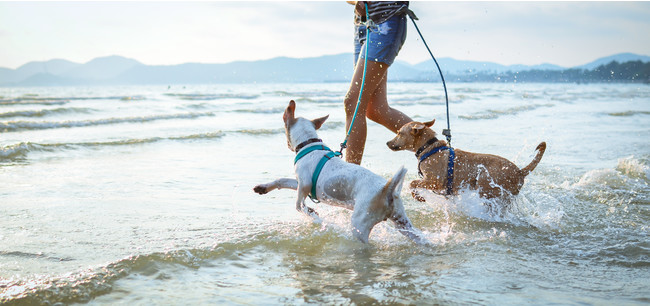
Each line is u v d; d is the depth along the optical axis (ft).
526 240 12.39
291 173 21.12
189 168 21.58
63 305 8.17
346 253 11.36
